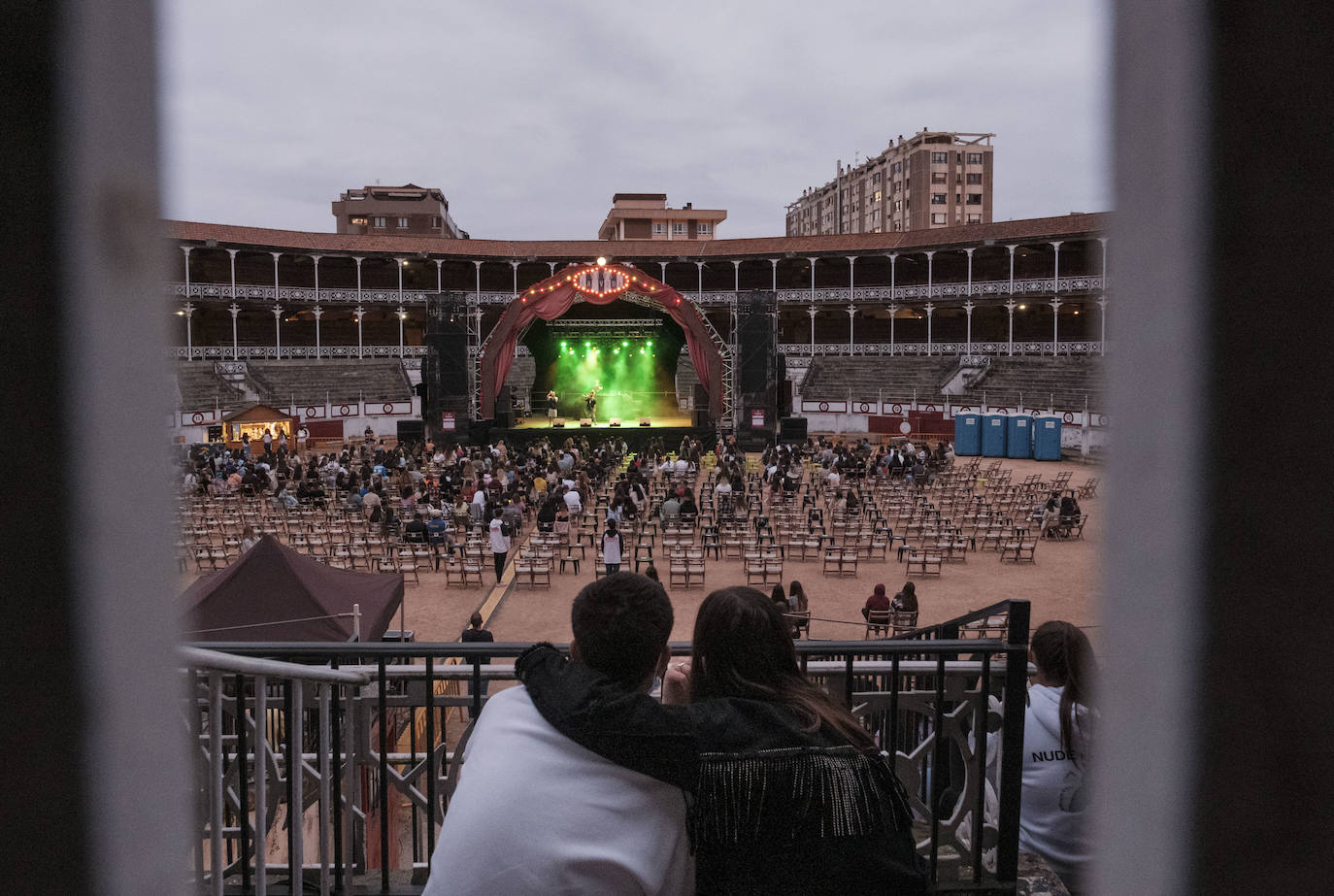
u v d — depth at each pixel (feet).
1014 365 170.19
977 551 78.54
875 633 50.44
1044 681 11.15
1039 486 102.89
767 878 6.05
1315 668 2.72
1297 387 2.71
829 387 188.34
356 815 14.30
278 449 118.42
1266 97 2.64
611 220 322.34
